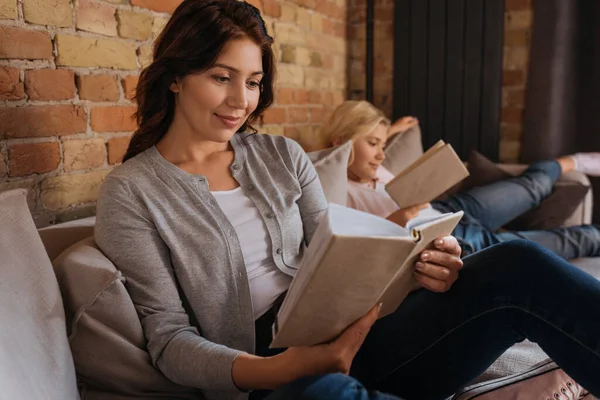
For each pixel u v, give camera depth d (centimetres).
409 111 268
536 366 96
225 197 103
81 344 86
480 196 201
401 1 260
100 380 88
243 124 113
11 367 68
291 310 66
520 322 85
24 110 111
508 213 202
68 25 120
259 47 95
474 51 251
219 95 94
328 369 75
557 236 186
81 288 86
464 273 91
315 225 111
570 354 79
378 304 79
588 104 236
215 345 85
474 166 227
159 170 98
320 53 243
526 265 85
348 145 161
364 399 69
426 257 83
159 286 91
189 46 91
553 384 92
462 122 259
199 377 82
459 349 90
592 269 174
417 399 95
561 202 206
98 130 131
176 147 103
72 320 86
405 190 118
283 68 213
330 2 247
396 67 266
